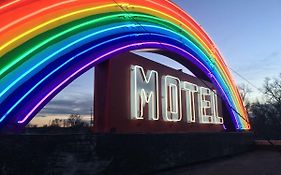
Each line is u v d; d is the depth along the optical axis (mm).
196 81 21281
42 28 11375
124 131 14539
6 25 10398
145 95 16062
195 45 21312
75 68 12344
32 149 10461
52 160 10898
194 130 20359
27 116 10727
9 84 10297
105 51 13781
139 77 15867
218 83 23875
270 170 17016
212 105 22875
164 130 17359
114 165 13008
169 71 18406
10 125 10297
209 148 20656
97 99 14172
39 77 11094
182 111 19359
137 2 16281
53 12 11812
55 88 11555
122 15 15109
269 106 72875
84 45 12844
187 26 20641
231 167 17984
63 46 12000
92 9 13469
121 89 14703
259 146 28031
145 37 16422
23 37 10773
